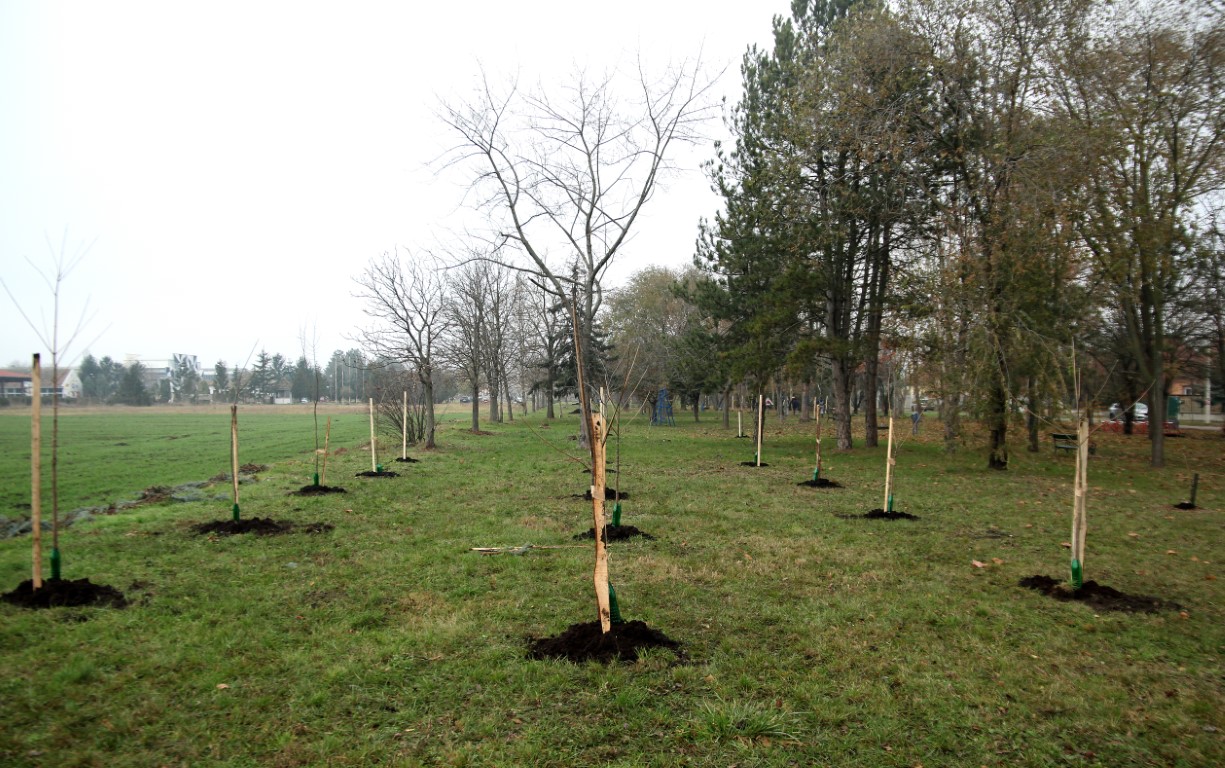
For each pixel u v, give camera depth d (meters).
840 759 3.92
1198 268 22.84
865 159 19.34
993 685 4.87
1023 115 17.73
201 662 5.04
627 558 8.28
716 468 18.66
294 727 4.18
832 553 8.66
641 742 4.04
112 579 6.95
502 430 37.56
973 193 18.03
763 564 8.07
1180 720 4.38
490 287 37.69
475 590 6.92
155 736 4.05
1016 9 17.55
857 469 18.58
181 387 85.12
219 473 17.78
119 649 5.18
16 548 8.27
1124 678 5.01
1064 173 16.52
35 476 6.15
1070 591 6.89
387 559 8.14
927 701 4.61
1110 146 17.19
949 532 10.10
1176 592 7.16
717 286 26.52
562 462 19.91
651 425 38.00
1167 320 26.56
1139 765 3.89
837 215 21.00
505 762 3.81
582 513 11.41
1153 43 17.97
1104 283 19.25
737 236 24.08
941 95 19.09
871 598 6.79
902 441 29.42
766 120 23.17
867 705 4.55
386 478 15.73
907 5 18.72
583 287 21.91
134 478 16.88
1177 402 39.91
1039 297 16.39
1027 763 3.90
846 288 23.27
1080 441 7.02
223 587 6.88
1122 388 25.25
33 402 6.09
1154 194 18.94
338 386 78.38
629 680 4.80
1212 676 5.06
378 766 3.77
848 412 23.80
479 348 35.16
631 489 14.34
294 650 5.34
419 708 4.44
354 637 5.62
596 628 5.51
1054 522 11.04
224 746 3.96
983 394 16.94
